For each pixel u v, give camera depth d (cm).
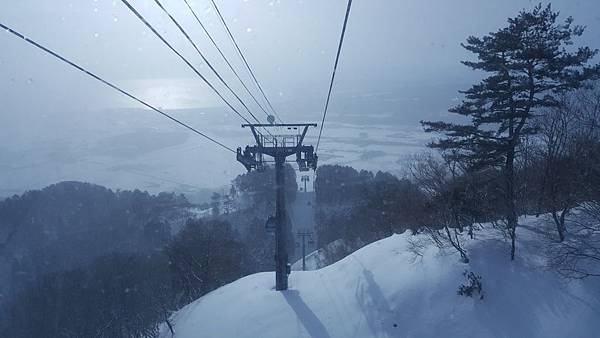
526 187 1719
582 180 1461
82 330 2509
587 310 1152
